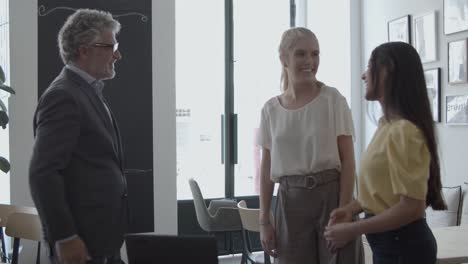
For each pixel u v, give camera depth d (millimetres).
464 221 3816
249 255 3807
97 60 1803
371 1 5457
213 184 5613
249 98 5684
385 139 1583
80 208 1687
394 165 1513
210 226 4320
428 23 4602
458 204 3955
